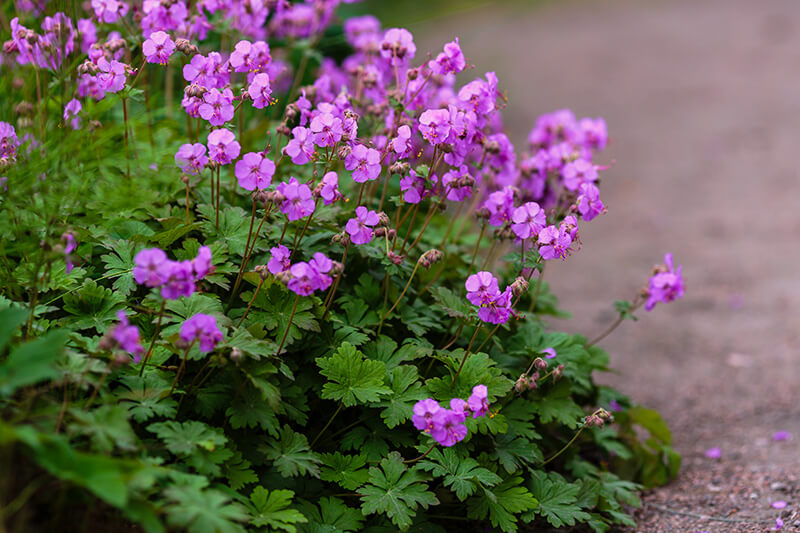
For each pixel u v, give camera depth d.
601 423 1.80
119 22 1.96
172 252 1.79
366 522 1.74
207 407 1.69
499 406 1.76
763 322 2.31
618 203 3.24
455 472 1.73
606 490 1.87
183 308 1.73
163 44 1.77
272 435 1.72
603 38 5.67
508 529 1.74
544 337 1.88
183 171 1.76
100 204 1.80
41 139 1.80
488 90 1.81
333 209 1.82
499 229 1.83
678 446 2.03
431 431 1.69
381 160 1.78
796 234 2.83
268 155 1.94
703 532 1.84
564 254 1.76
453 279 1.93
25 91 1.89
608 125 3.99
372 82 1.90
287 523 1.68
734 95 4.36
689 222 3.01
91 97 1.86
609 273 2.67
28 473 1.58
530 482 1.80
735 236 2.86
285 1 1.97
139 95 1.81
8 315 1.58
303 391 1.75
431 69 1.83
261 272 1.70
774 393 2.12
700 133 3.88
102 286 1.75
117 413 1.62
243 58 1.78
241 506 1.65
